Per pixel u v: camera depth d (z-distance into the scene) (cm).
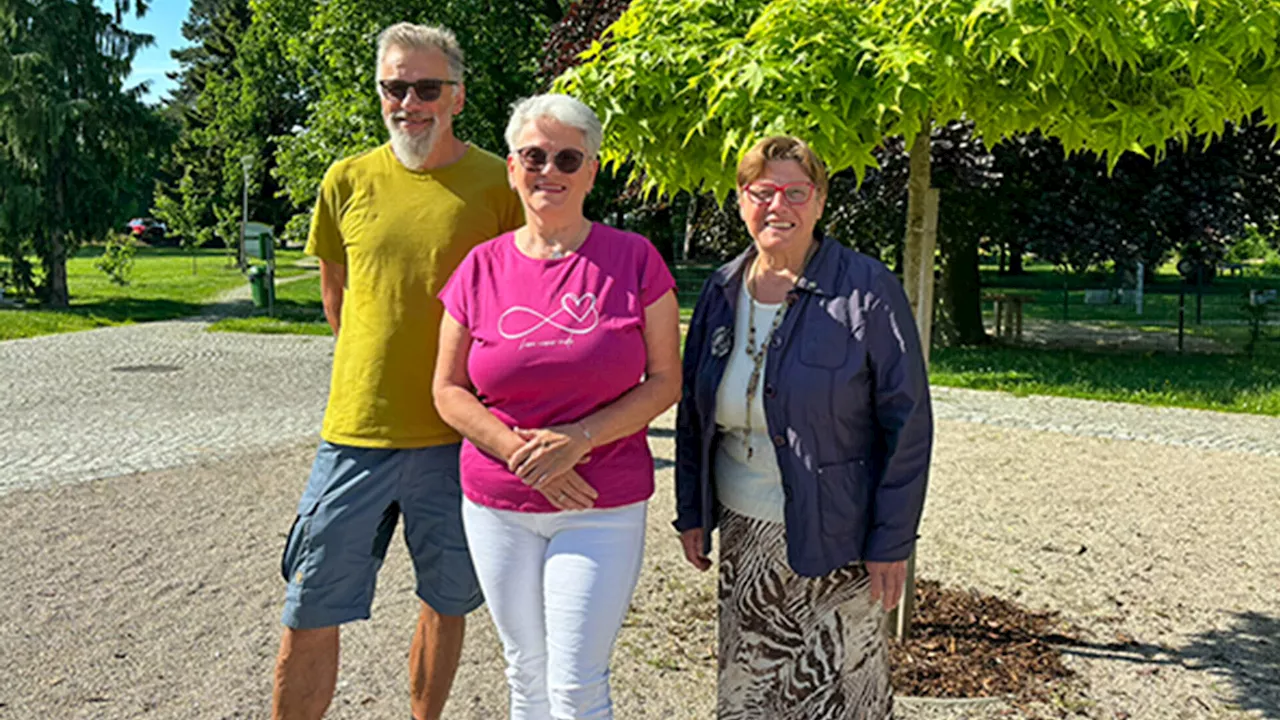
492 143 1967
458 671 386
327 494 290
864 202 1201
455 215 287
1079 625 433
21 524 596
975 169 976
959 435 912
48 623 437
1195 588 487
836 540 244
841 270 245
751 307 254
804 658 252
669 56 316
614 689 368
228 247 4372
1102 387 1198
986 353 1548
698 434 271
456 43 291
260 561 528
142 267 4103
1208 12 278
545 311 236
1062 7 271
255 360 1423
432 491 292
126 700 361
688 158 348
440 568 297
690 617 441
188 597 471
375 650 408
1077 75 309
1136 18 286
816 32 293
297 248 5706
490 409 242
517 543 244
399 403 286
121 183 2508
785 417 242
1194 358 1501
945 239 1427
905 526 240
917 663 381
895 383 238
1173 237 1391
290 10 2434
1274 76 312
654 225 2122
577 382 232
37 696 363
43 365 1348
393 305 286
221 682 377
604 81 323
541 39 1988
